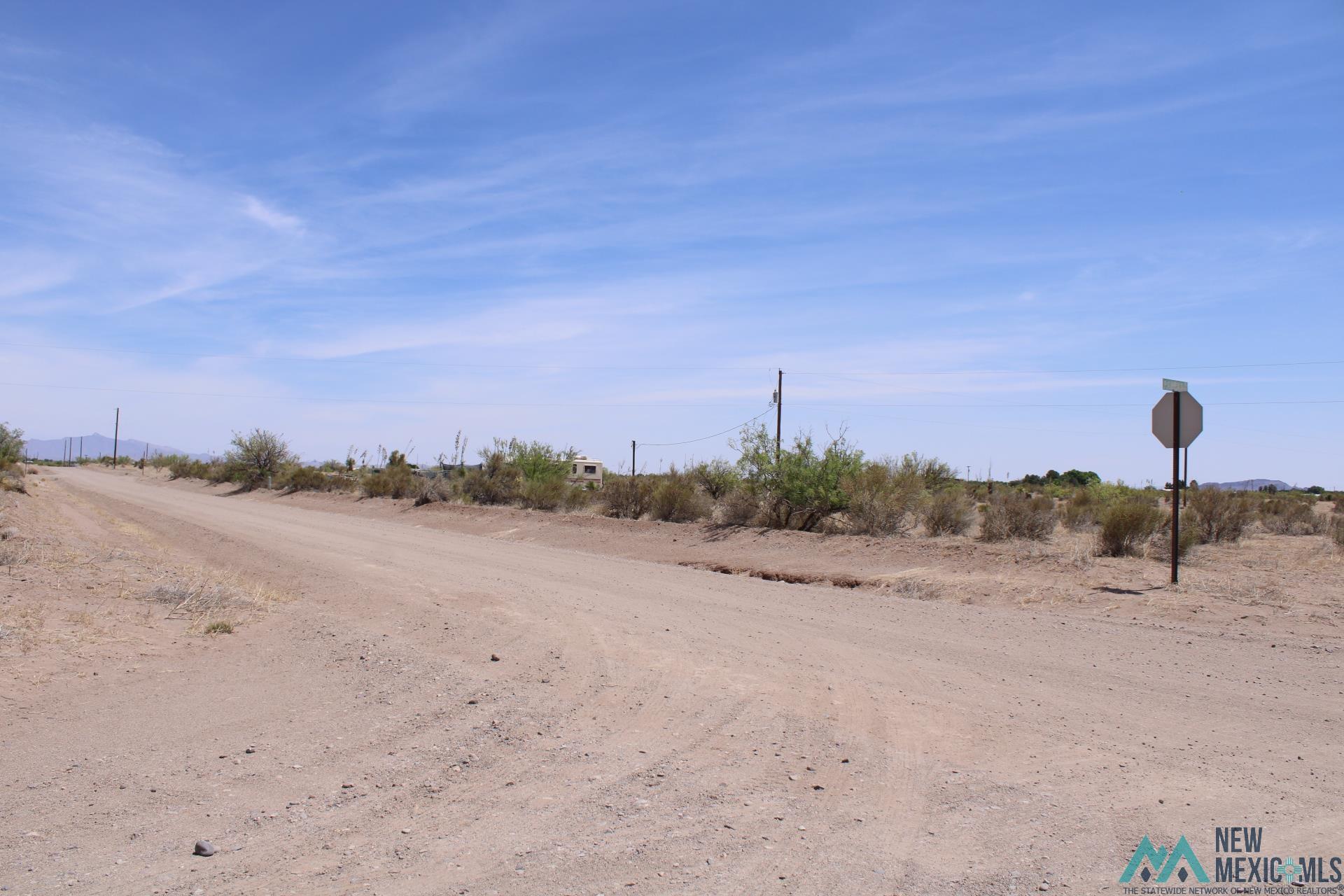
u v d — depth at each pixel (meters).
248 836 4.99
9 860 4.63
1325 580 15.12
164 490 55.41
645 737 6.88
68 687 7.99
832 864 4.63
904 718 7.51
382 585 15.72
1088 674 9.22
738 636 11.30
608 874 4.50
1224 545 22.61
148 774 5.96
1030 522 22.02
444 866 4.60
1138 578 15.41
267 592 14.32
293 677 8.85
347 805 5.47
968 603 14.97
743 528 25.05
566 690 8.32
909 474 25.06
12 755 6.23
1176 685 8.76
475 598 14.19
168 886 4.36
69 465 120.69
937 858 4.71
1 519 18.88
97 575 13.95
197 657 9.62
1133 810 5.43
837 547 20.78
